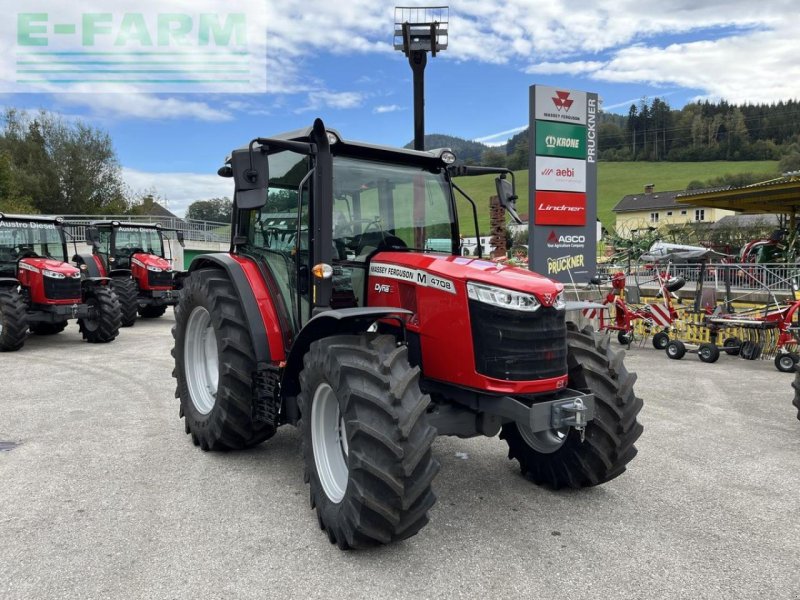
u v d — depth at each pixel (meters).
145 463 4.43
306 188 3.92
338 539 3.12
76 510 3.62
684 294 12.51
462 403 3.50
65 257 11.02
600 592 2.78
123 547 3.17
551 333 3.39
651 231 19.45
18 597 2.71
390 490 2.91
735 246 22.38
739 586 2.84
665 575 2.93
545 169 12.16
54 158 46.38
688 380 7.73
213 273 4.74
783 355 8.36
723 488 4.06
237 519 3.51
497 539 3.30
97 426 5.36
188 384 4.96
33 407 6.01
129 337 11.47
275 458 4.57
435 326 3.51
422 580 2.88
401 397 2.97
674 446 4.96
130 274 13.91
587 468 3.78
